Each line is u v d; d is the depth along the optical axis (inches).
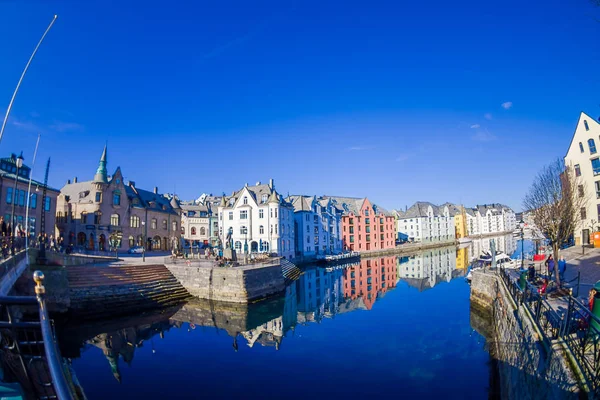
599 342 287.7
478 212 6466.5
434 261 2947.8
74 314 1072.2
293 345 864.3
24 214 1664.6
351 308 1275.8
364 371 695.1
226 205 2851.9
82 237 2183.8
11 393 205.3
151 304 1253.7
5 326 234.5
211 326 1052.5
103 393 615.5
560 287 673.6
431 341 859.4
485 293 1082.7
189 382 658.8
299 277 2190.0
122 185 2409.0
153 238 2662.4
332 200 3809.1
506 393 551.5
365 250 3814.0
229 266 1492.4
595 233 1440.7
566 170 1259.8
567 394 294.2
